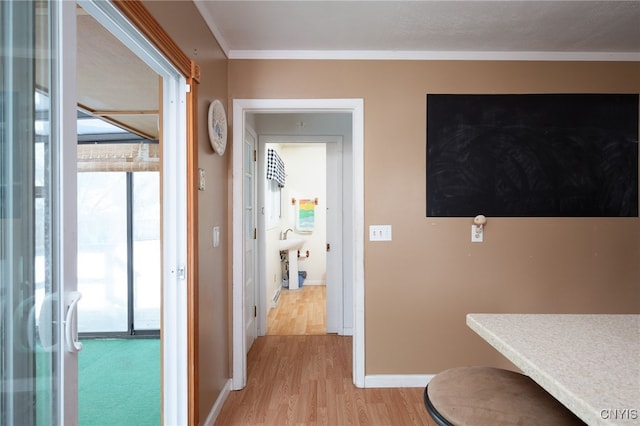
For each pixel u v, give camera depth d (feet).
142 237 11.00
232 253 7.72
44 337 2.79
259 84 7.77
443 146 7.85
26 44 2.65
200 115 5.83
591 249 7.88
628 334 3.21
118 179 10.98
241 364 7.70
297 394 7.47
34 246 2.72
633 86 7.93
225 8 6.16
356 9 6.23
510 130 7.85
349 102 7.80
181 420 5.29
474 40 7.38
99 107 8.54
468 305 7.89
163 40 4.32
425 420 6.51
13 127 2.58
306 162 18.63
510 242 7.88
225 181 7.49
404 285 7.87
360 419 6.54
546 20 6.59
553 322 3.56
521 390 3.02
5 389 2.55
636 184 7.88
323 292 17.03
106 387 7.65
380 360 7.86
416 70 7.86
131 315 10.91
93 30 5.04
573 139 7.86
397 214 7.86
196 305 5.44
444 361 7.89
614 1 5.98
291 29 6.90
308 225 18.61
